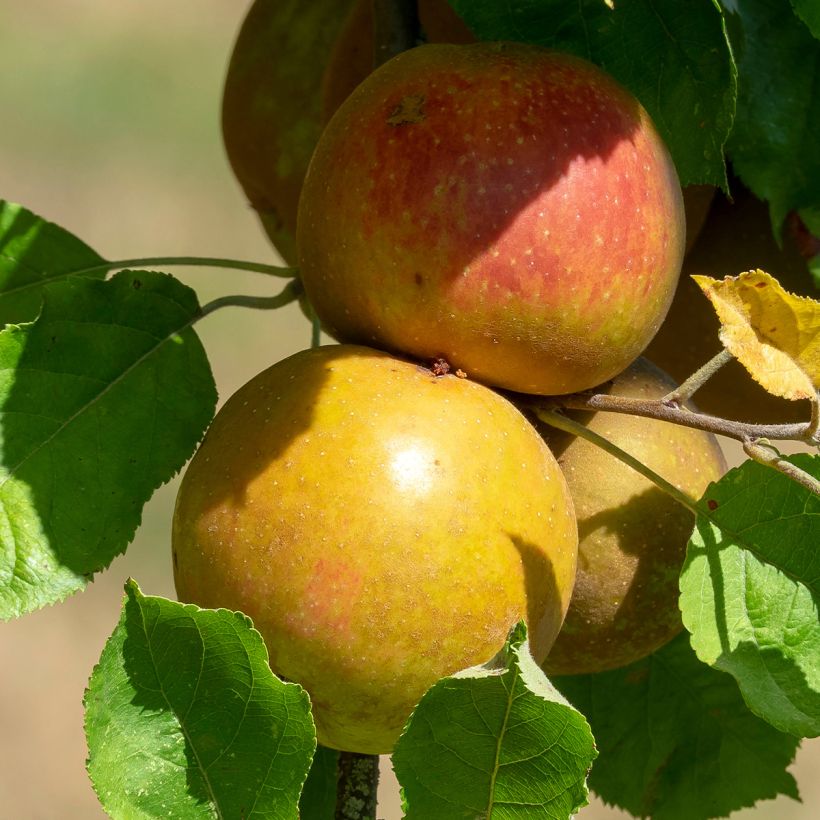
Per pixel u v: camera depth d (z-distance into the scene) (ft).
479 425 2.32
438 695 2.18
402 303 2.35
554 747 2.18
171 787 2.21
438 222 2.33
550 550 2.32
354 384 2.32
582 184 2.34
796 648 2.35
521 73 2.35
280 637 2.29
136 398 2.40
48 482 2.37
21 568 2.35
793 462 2.35
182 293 2.44
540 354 2.36
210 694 2.21
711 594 2.36
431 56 2.37
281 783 2.22
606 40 2.44
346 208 2.35
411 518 2.28
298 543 2.28
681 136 2.44
